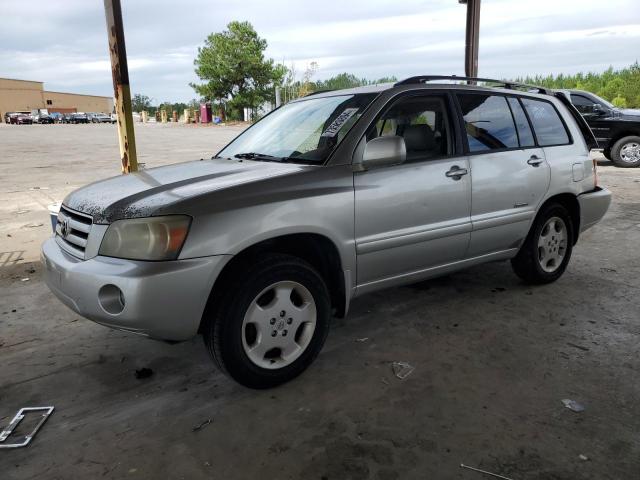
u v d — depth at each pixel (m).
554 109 4.61
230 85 48.31
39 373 3.22
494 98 4.10
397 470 2.30
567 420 2.64
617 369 3.15
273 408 2.81
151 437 2.58
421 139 3.60
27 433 2.62
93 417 2.76
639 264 5.25
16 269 5.27
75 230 2.99
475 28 8.87
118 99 5.91
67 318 4.06
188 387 3.05
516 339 3.58
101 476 2.30
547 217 4.39
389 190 3.31
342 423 2.66
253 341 2.94
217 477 2.29
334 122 3.48
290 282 2.95
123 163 6.18
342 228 3.12
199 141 24.98
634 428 2.56
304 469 2.32
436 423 2.64
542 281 4.57
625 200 8.60
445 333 3.69
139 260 2.60
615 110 12.70
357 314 4.06
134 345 3.60
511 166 4.02
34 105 95.75
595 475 2.25
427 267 3.72
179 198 2.71
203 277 2.63
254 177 2.99
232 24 46.22
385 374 3.14
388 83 3.83
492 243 4.04
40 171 13.41
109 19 5.67
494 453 2.40
